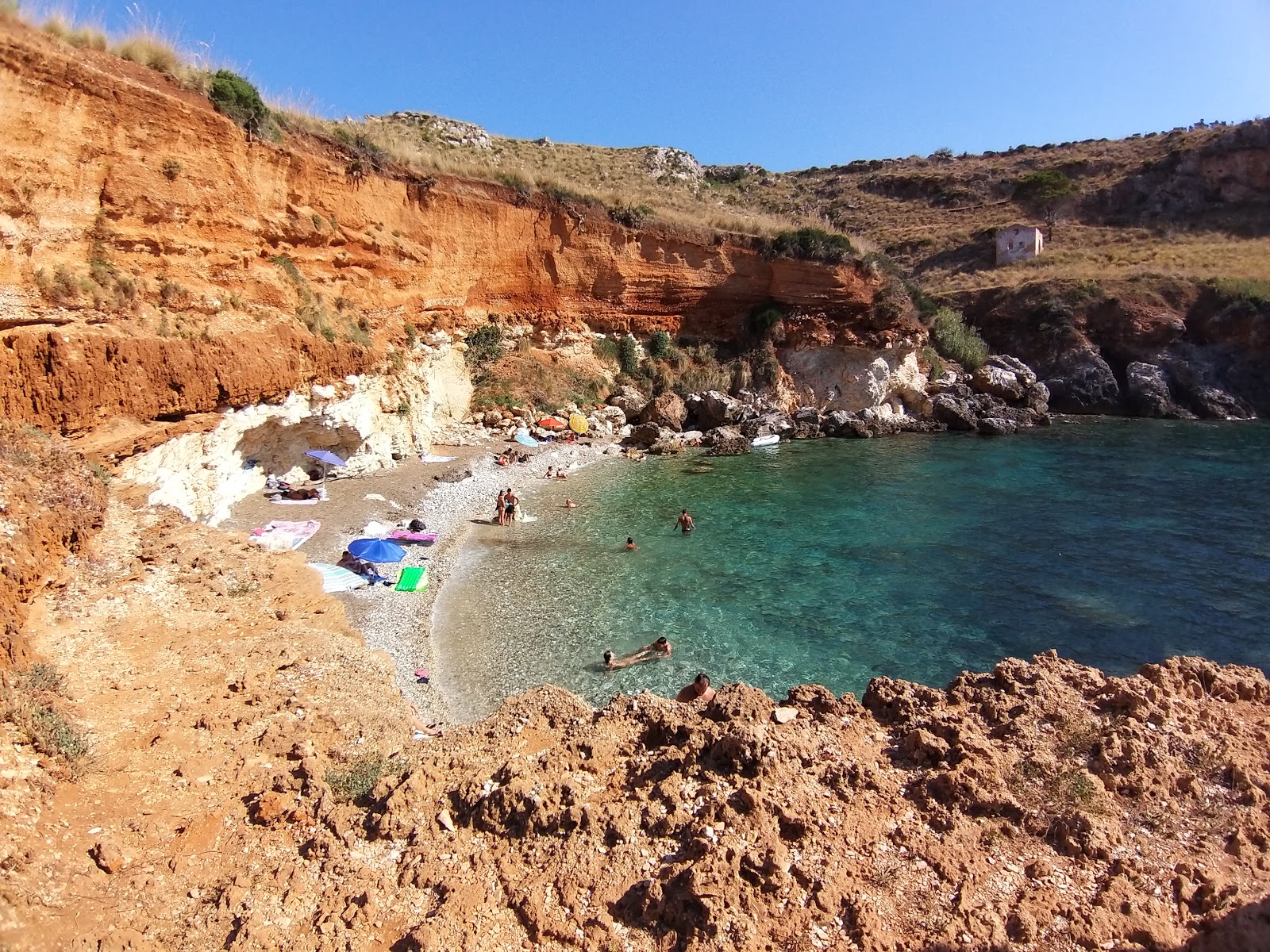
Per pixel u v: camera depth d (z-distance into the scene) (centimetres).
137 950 672
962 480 3244
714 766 865
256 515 2189
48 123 1631
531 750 980
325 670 1252
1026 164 8488
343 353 2625
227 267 2219
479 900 714
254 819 861
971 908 666
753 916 662
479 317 4072
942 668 1605
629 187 5588
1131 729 886
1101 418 4869
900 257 7469
